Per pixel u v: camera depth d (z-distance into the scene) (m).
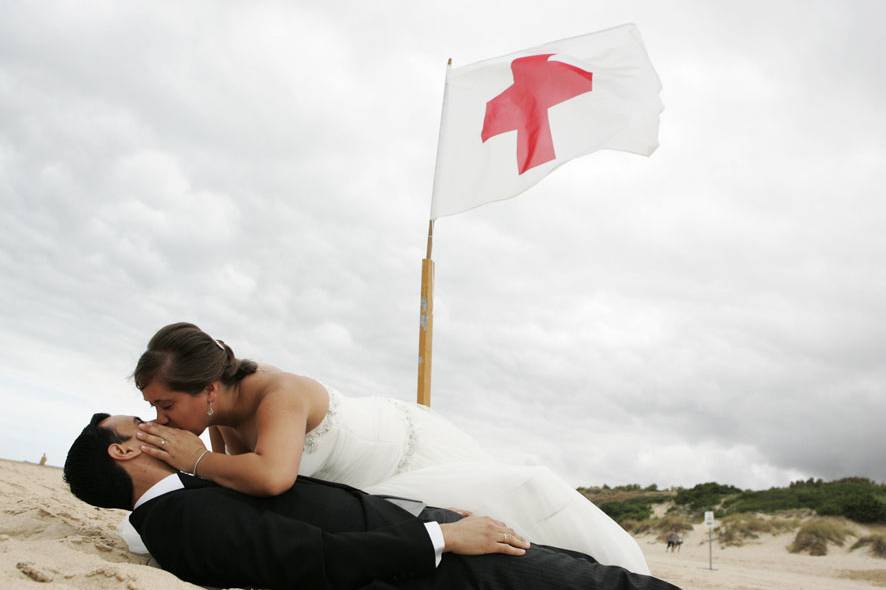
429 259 6.08
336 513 2.48
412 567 2.34
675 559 16.41
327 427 3.03
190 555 2.28
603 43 6.54
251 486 2.46
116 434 2.54
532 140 6.47
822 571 13.88
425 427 3.52
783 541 20.45
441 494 2.93
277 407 2.76
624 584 2.43
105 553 2.69
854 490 23.11
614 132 6.60
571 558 2.53
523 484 2.95
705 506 26.88
